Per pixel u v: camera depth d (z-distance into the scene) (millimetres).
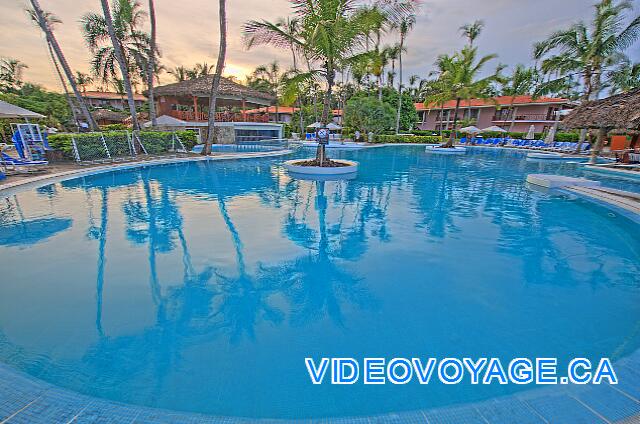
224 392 2264
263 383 2350
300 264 4465
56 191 9047
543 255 4914
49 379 2340
